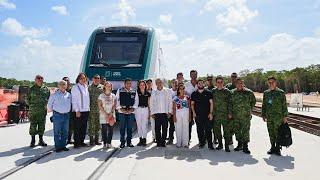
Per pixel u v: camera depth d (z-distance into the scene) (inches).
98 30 541.6
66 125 350.6
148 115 389.1
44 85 380.2
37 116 370.9
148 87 394.3
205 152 344.5
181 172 260.5
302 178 243.9
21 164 286.7
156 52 541.0
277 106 326.0
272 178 243.6
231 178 243.9
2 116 598.9
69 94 356.8
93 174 253.1
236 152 344.8
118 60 510.6
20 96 626.8
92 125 380.5
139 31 533.3
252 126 595.5
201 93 363.3
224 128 349.4
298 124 610.9
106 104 367.9
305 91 4719.5
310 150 354.9
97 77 382.6
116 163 291.6
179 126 374.9
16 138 435.8
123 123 374.9
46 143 401.7
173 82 424.8
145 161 299.6
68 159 307.4
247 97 339.9
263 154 333.4
